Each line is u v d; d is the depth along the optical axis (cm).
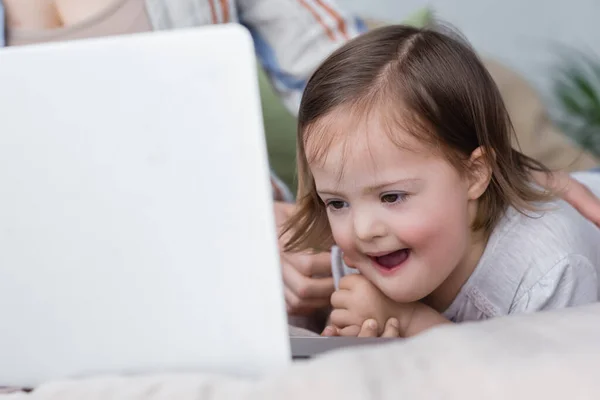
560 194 112
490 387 36
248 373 47
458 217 94
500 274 102
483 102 99
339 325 104
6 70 44
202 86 43
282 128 149
